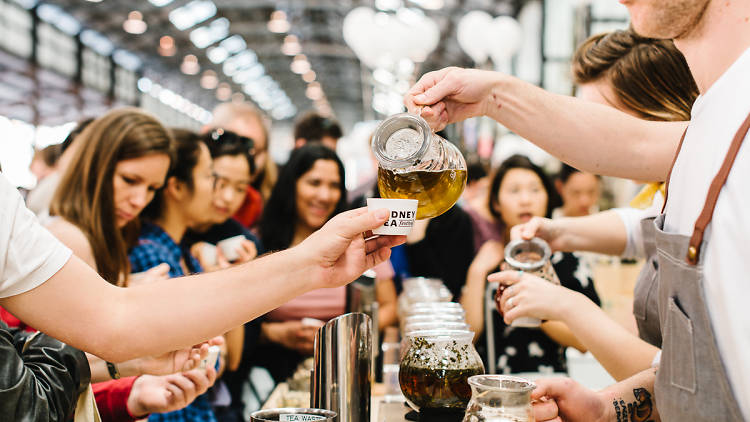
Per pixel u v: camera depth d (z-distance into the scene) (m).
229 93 31.48
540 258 1.60
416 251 3.13
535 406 1.11
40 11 15.70
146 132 2.00
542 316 1.39
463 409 1.12
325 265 1.00
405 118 1.10
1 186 0.92
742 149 0.85
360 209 1.03
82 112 20.67
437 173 1.12
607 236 1.74
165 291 1.00
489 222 3.47
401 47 8.52
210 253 2.41
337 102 36.50
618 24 7.43
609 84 1.58
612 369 1.35
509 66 12.69
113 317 0.98
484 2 13.30
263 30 22.33
